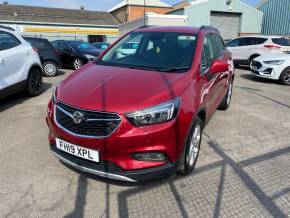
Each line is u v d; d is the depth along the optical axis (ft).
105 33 123.24
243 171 10.94
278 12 86.48
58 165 10.99
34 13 127.54
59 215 8.34
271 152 12.67
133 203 8.94
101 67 11.63
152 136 8.29
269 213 8.61
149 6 153.58
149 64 11.62
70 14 138.21
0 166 10.83
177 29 13.70
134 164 8.48
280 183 10.20
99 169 8.76
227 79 16.81
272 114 18.47
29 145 12.70
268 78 30.50
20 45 19.77
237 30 94.43
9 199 8.96
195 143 10.64
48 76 33.24
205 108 11.25
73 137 8.73
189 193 9.48
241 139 14.07
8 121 15.90
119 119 8.20
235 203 9.04
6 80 17.70
